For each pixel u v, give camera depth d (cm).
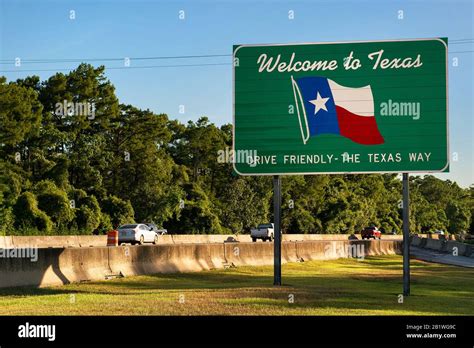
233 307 1789
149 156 9262
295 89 2394
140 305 1803
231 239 7788
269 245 3959
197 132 11231
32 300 1880
